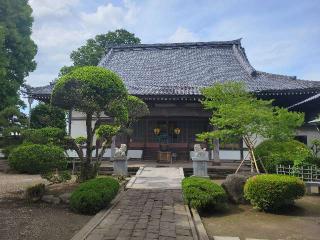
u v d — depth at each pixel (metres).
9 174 15.52
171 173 14.55
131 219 7.34
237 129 11.53
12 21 23.19
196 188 8.91
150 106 19.73
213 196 8.71
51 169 10.45
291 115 11.09
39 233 6.53
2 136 20.64
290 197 8.88
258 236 6.93
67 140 10.82
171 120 20.59
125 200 9.40
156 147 20.20
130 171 16.20
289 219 8.35
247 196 9.37
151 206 8.65
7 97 22.78
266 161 13.11
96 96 9.46
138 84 21.95
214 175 15.41
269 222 8.05
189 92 18.62
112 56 28.53
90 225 6.80
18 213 8.11
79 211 8.22
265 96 17.91
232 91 12.66
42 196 9.38
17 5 23.55
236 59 25.89
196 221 7.46
